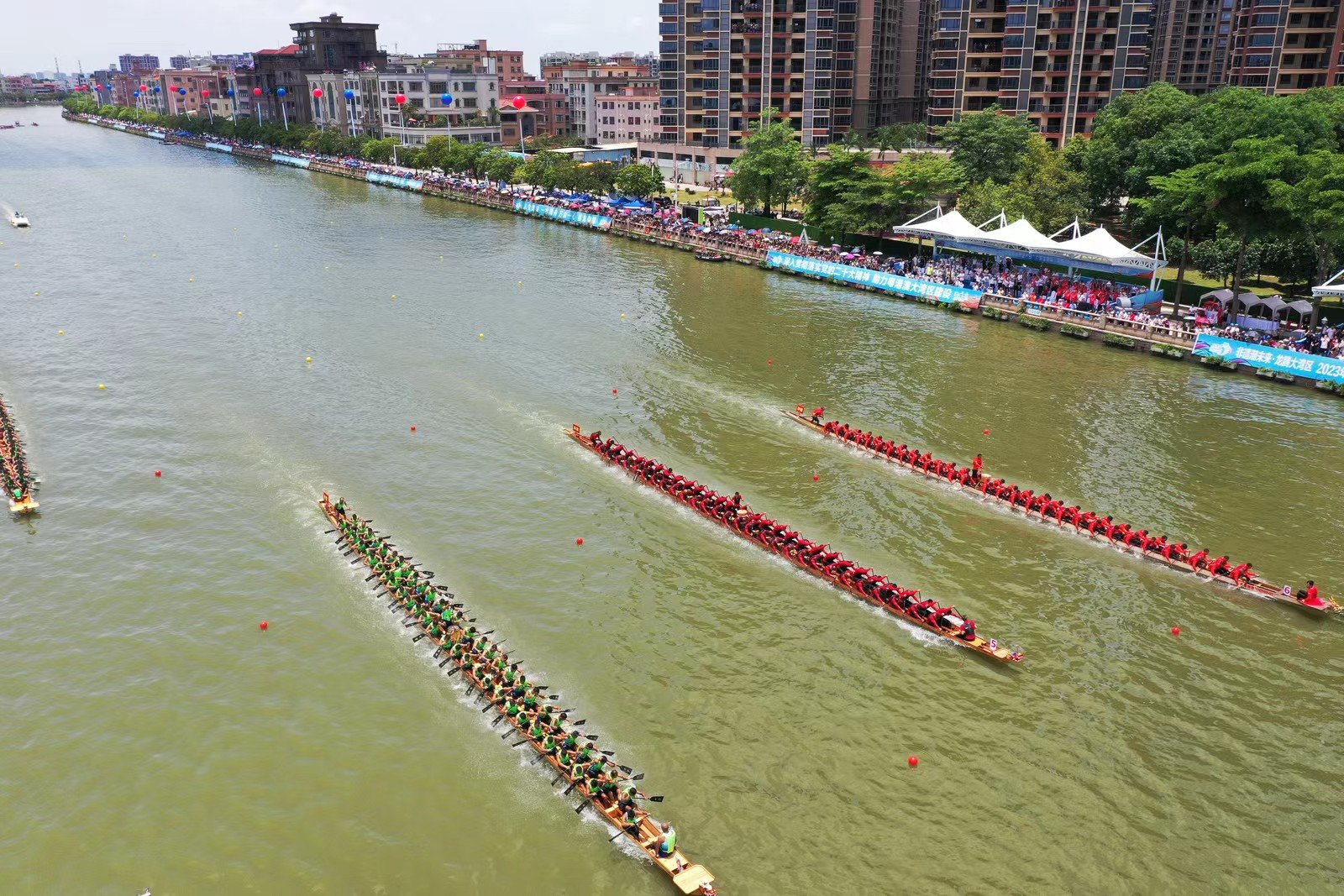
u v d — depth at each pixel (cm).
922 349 8281
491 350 8156
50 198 17175
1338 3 15588
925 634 4291
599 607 4469
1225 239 9294
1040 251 9200
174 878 3062
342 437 6319
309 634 4278
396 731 3694
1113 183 11431
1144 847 3181
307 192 18812
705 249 12600
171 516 5288
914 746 3622
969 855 3142
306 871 3086
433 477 5753
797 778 3459
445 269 11556
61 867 3103
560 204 15512
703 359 7981
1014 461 6022
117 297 9831
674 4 17825
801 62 16788
